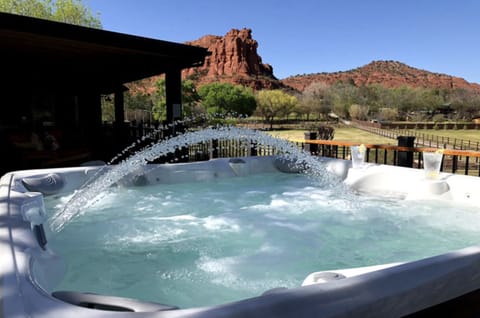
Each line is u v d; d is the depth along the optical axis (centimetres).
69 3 1416
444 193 309
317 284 95
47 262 157
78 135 722
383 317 96
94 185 342
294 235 244
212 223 270
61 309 86
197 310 83
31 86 855
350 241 234
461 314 113
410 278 104
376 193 355
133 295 161
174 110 557
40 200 231
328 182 402
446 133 2723
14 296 93
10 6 1294
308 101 4603
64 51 515
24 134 543
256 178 438
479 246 128
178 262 198
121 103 992
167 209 307
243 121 3180
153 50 460
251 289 167
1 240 145
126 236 240
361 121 3872
